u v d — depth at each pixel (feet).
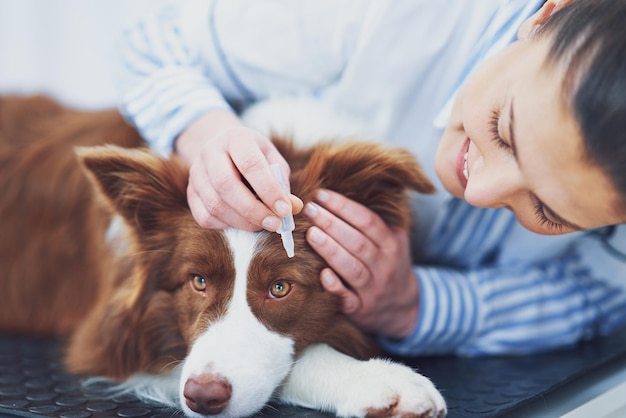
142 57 2.94
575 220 2.00
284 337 2.26
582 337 2.87
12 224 3.25
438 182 2.73
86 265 3.08
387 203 2.38
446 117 2.59
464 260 2.92
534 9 2.35
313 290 2.30
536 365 2.62
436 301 2.58
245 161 2.12
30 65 4.25
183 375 2.16
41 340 3.09
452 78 2.69
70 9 4.21
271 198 2.08
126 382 2.49
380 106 2.81
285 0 2.85
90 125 3.32
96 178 2.39
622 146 1.85
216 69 2.90
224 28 2.86
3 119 3.48
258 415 2.18
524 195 2.04
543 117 1.93
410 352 2.64
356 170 2.35
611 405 2.34
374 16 2.70
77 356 2.63
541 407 2.29
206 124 2.53
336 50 2.81
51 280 3.16
